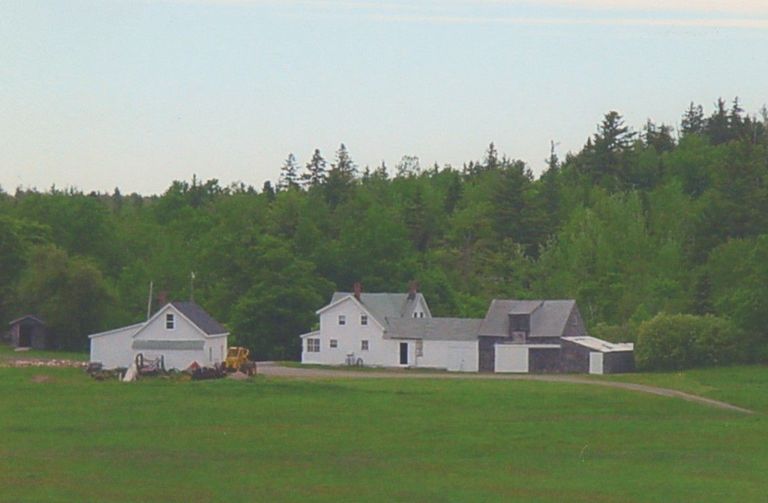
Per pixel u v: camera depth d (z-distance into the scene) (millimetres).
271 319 174000
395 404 105250
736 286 168875
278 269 179500
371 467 72875
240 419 94812
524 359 149625
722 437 87438
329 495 63250
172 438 84188
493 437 86188
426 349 156375
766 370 137750
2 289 187500
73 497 62219
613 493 64688
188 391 113250
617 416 98938
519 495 63688
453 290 198875
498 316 154000
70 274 178250
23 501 61094
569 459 76938
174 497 62500
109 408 100688
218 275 191250
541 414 99625
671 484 67750
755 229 199500
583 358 146375
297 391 113938
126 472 70125
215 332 146000
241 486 65875
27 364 141875
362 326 160250
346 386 118375
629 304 184250
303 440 83875
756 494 64875
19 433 85875
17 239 193875
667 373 141125
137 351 142750
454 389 117375
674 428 92000
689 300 173125
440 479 68750
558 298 193375
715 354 143750
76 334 179375
